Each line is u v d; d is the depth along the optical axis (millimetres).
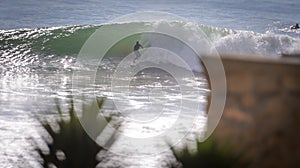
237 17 131625
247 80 5914
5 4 136750
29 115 23562
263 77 5844
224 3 163625
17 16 117938
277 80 5785
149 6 148500
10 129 19828
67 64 57062
